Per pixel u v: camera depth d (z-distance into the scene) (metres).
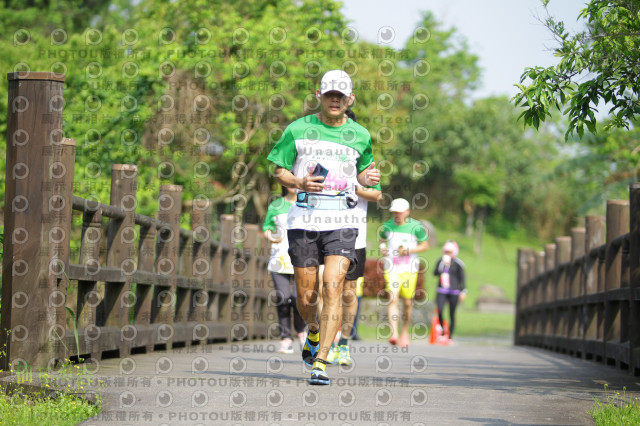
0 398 7.45
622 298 12.66
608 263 13.94
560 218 90.75
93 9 41.69
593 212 52.06
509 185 85.81
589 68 8.82
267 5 26.11
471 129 81.12
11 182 9.10
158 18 25.31
